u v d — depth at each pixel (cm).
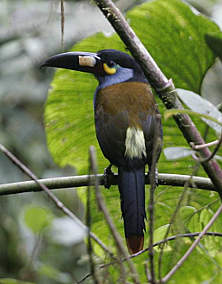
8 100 1399
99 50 923
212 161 617
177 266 514
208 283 734
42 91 1366
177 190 852
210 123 600
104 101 785
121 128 745
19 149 1389
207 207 737
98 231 881
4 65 1343
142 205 683
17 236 1362
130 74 839
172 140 884
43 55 1285
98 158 939
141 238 663
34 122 1416
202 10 1410
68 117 940
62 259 1241
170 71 888
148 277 489
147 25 884
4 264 1474
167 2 867
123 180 700
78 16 1271
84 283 622
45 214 1047
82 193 896
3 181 1341
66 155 948
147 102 777
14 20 1301
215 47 641
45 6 1307
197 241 533
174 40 879
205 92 1426
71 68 854
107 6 646
